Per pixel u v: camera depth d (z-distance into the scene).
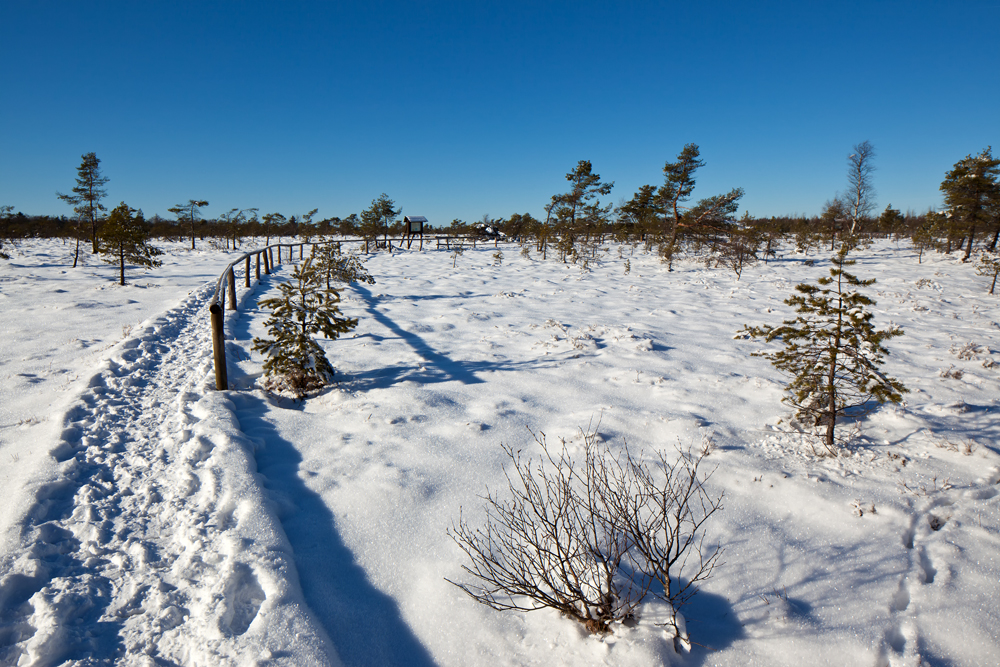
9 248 28.12
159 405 5.40
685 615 2.86
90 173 23.44
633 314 12.14
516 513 3.71
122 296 13.19
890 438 4.77
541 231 30.64
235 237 39.91
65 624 2.58
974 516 3.54
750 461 4.34
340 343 8.49
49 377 6.22
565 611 2.77
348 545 3.45
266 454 4.66
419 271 21.36
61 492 3.72
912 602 2.90
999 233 28.02
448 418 5.46
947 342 9.72
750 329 5.00
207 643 2.51
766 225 33.44
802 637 2.70
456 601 2.98
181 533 3.33
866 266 23.88
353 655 2.64
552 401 6.09
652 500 3.81
